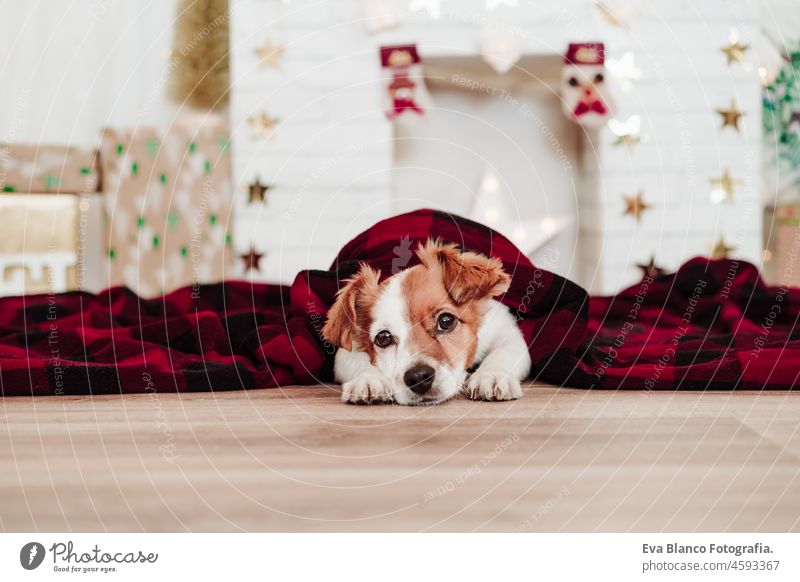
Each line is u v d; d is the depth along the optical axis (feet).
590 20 11.16
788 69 11.44
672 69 11.25
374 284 5.67
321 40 11.41
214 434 4.49
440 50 11.25
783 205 11.56
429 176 12.05
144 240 10.85
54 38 11.48
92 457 4.02
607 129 11.24
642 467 3.78
